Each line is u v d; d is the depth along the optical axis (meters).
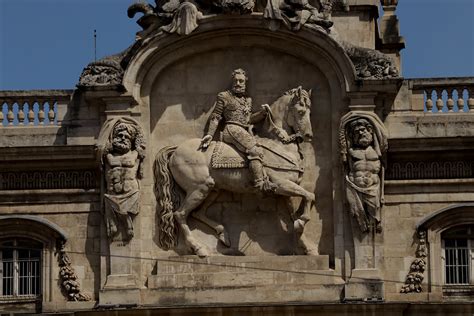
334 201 79.56
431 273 79.31
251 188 79.69
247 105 80.56
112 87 80.12
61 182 80.94
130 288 79.00
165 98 81.25
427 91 80.88
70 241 80.44
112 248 79.62
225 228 80.12
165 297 79.00
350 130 79.50
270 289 78.75
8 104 81.88
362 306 77.62
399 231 79.69
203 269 79.44
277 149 80.00
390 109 80.44
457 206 79.44
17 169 81.06
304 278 78.94
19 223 80.62
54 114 81.69
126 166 79.88
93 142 80.75
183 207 80.12
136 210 79.69
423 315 77.75
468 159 80.00
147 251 80.00
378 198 79.00
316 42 80.06
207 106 81.25
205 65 81.44
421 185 79.88
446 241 79.88
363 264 78.81
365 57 80.00
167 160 80.62
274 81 81.06
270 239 80.00
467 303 77.56
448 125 80.44
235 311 78.00
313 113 80.62
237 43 81.12
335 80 80.25
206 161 80.12
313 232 79.88
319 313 77.94
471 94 80.94
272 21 80.06
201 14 80.50
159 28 80.50
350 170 79.31
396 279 79.38
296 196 79.75
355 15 83.12
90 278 80.12
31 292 80.62
